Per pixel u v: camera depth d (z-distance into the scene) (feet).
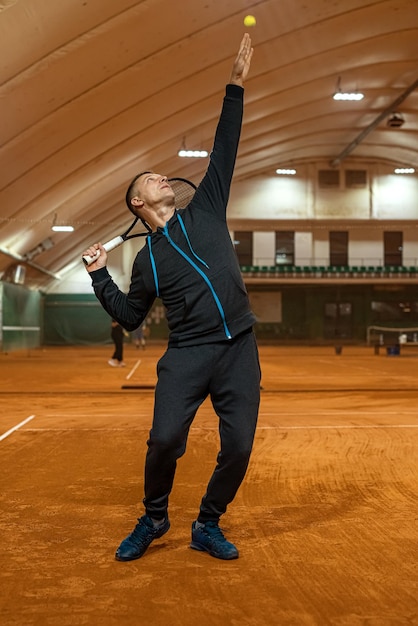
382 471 18.21
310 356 103.50
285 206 141.90
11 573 10.25
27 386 49.73
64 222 105.60
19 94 55.21
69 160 77.56
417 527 12.83
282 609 8.77
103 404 36.91
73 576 10.10
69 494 15.74
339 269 140.26
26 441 23.61
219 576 10.07
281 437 24.08
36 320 140.36
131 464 19.47
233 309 10.66
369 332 145.69
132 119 75.00
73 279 147.74
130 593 9.37
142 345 125.80
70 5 46.83
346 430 25.77
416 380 55.36
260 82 80.84
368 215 142.51
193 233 10.75
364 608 8.79
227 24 61.41
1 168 67.67
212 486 11.10
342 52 79.71
